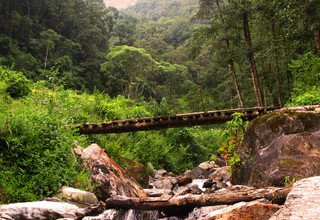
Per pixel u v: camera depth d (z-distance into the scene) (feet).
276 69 79.66
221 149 33.47
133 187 30.78
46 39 181.27
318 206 10.81
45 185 24.08
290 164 22.36
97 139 42.14
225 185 40.14
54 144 27.37
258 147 26.66
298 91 58.03
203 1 88.28
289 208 11.02
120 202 19.94
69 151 28.43
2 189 22.70
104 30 244.42
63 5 209.87
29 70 162.81
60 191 24.03
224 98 156.04
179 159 65.31
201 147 73.20
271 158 24.06
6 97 47.55
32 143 26.35
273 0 68.64
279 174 22.15
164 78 219.00
